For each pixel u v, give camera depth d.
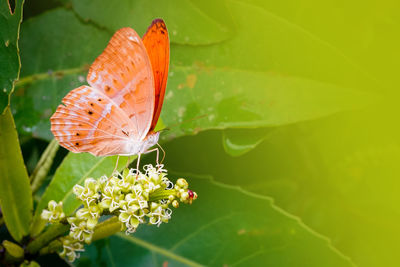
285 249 0.51
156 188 0.48
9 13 0.49
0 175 0.49
